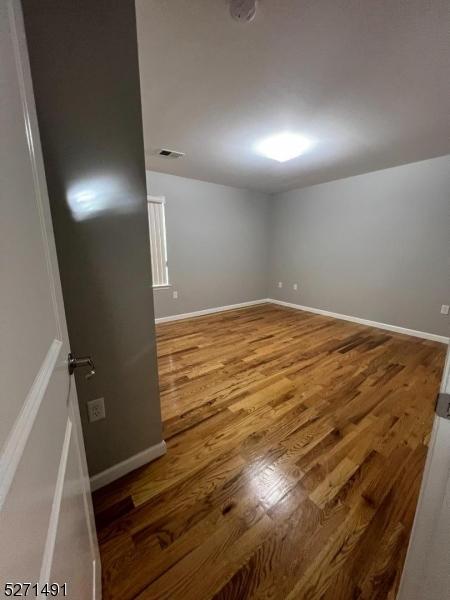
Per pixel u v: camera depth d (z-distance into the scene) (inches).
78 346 44.9
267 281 221.8
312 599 35.3
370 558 39.9
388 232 143.8
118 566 38.6
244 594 35.8
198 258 174.2
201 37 51.1
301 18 47.1
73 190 40.0
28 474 13.1
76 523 24.3
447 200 122.5
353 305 164.7
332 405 78.0
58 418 21.7
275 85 66.3
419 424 69.8
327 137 97.2
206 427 68.4
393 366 103.3
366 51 55.1
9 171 15.0
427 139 99.3
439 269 128.1
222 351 118.4
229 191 181.5
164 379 93.3
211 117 81.9
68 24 35.5
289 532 43.4
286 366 103.3
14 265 14.4
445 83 65.3
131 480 52.8
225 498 49.2
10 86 16.5
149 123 85.9
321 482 52.6
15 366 13.1
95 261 44.2
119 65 40.7
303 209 185.9
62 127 37.5
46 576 14.5
